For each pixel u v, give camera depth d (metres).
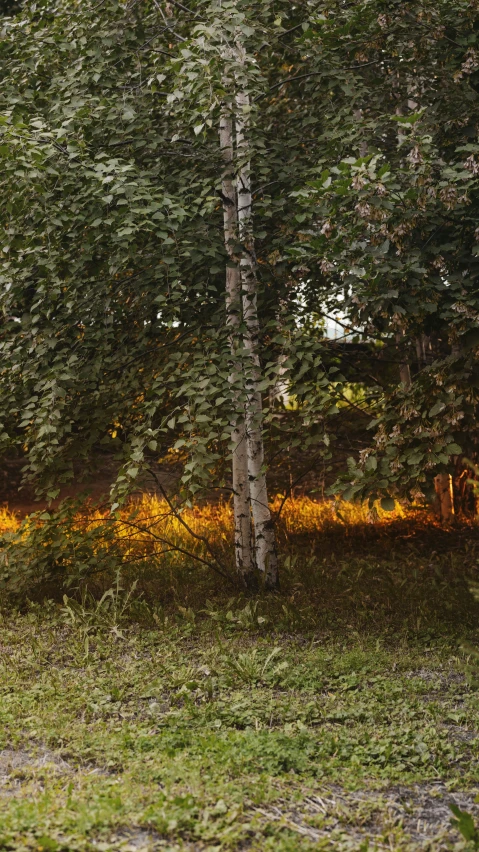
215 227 7.30
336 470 12.45
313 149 7.51
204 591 7.71
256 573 7.70
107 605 6.94
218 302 7.44
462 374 5.79
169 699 5.12
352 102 6.88
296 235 6.40
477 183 5.95
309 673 5.49
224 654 5.93
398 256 5.96
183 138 7.23
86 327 7.06
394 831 3.41
